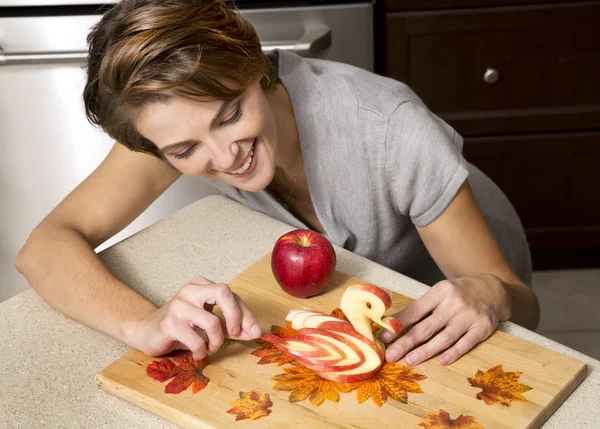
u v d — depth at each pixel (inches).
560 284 95.3
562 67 83.0
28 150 79.3
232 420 34.9
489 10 79.9
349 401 35.6
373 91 48.1
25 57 73.8
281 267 41.2
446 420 34.5
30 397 37.8
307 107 47.6
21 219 82.4
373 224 51.3
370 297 38.7
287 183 50.6
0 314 43.1
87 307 41.8
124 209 49.0
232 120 37.8
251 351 38.6
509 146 87.1
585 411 35.9
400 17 80.0
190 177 79.2
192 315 37.3
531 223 92.3
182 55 34.9
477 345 38.8
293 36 76.1
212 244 47.2
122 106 36.9
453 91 84.1
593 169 88.5
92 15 74.3
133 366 38.2
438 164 46.8
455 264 48.9
